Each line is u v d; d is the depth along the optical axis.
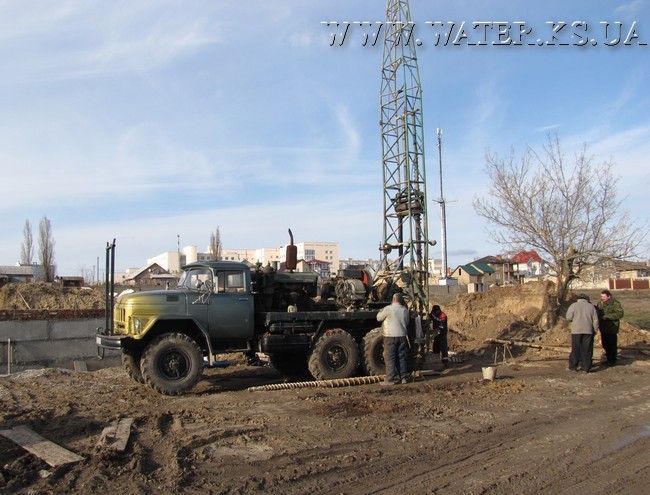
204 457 5.77
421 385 10.22
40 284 28.97
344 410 8.01
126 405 8.46
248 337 10.59
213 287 10.35
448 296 34.69
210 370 12.73
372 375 11.10
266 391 9.73
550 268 17.39
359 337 11.84
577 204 16.30
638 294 41.88
